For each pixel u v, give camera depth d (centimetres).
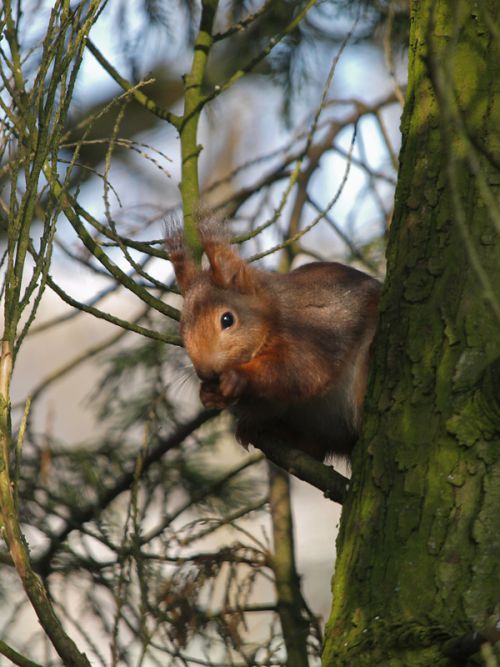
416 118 632
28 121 579
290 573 957
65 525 1071
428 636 493
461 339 568
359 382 827
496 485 528
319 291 840
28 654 1008
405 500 548
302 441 870
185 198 796
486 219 582
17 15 723
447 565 517
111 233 747
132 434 1181
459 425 547
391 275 613
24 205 567
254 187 1208
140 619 853
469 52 611
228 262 798
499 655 456
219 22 1309
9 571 1120
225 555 927
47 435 1126
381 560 539
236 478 1187
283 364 798
